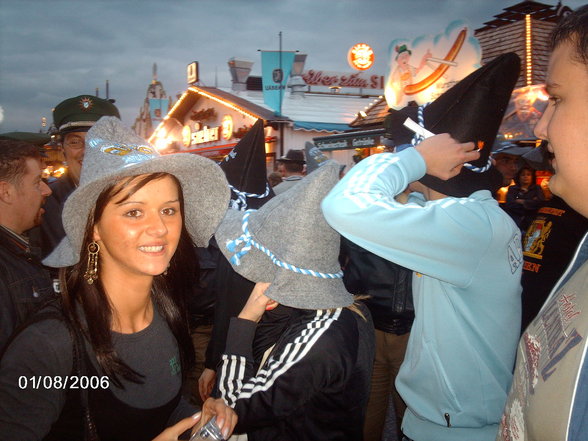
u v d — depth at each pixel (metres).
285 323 1.63
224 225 1.76
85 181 1.22
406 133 1.68
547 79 0.86
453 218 1.29
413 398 1.63
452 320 1.46
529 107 7.27
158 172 1.24
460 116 1.51
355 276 2.81
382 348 2.77
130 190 1.20
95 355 1.21
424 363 1.54
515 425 0.97
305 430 1.44
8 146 2.10
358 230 1.25
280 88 16.59
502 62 1.48
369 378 1.59
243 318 1.56
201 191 1.47
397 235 1.23
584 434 0.69
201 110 23.64
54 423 1.21
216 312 2.14
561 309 0.86
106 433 1.28
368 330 1.67
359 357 1.54
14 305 1.97
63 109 3.25
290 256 1.46
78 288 1.23
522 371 0.98
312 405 1.42
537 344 0.92
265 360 1.57
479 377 1.46
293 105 18.69
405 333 2.71
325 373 1.38
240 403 1.41
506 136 7.35
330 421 1.46
